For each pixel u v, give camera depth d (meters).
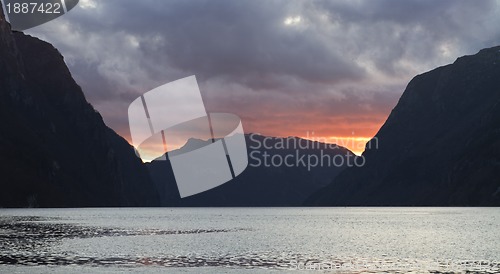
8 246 85.69
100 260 72.00
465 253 84.75
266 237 114.56
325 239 110.75
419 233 128.88
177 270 64.94
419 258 78.19
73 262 69.69
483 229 142.38
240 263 71.56
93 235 112.81
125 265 68.12
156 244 94.75
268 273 63.66
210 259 75.06
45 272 61.66
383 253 84.50
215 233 125.81
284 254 82.00
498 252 86.12
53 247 85.81
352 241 106.00
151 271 63.88
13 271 61.94
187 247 90.44
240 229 143.00
